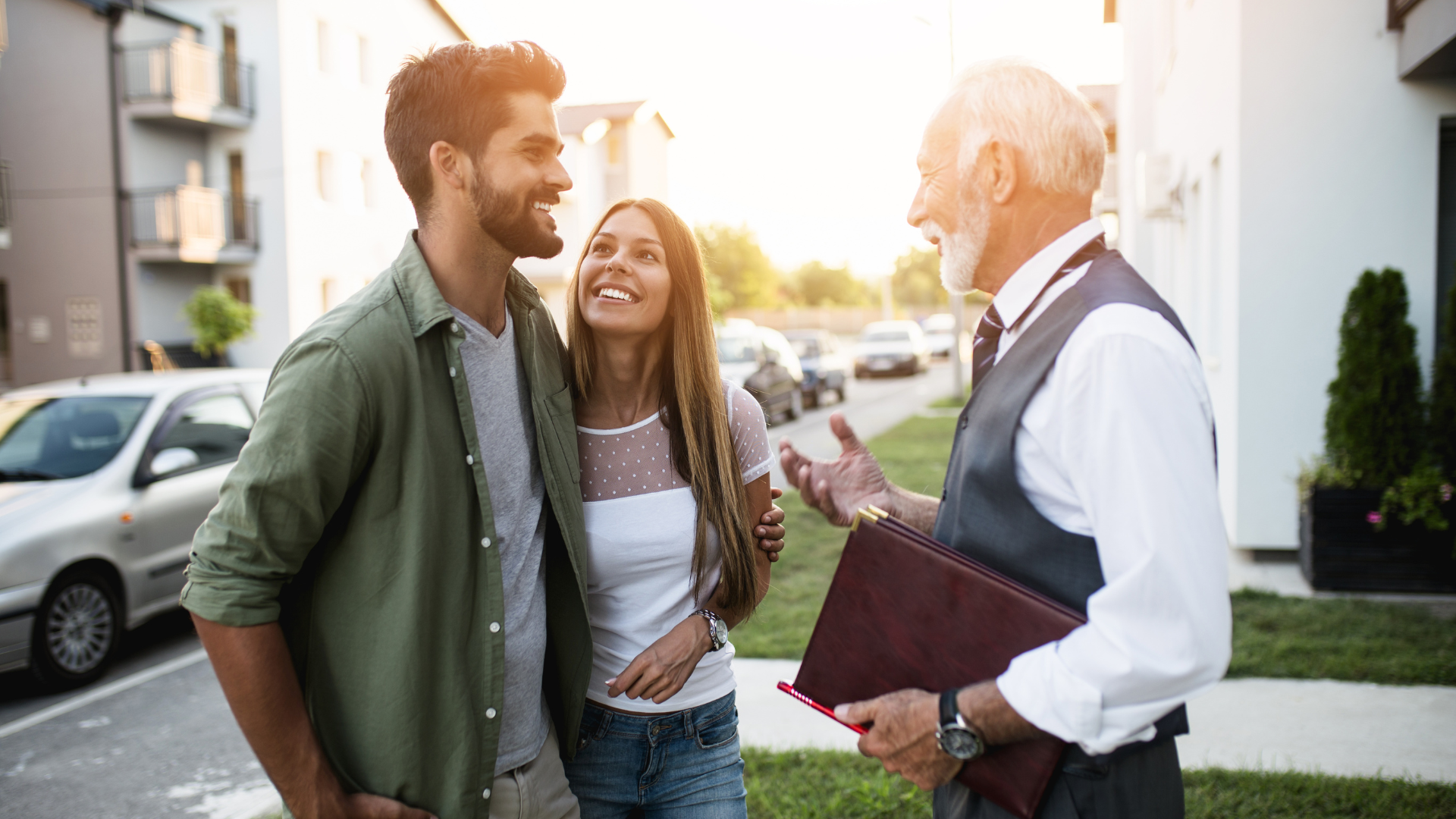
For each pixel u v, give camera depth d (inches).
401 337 55.1
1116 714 45.1
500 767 60.9
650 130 1230.3
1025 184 53.7
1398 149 215.6
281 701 50.9
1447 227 221.8
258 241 839.1
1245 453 229.3
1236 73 225.8
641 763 73.1
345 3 892.6
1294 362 224.5
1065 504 50.2
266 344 844.0
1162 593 43.8
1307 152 220.8
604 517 72.1
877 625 55.1
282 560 50.6
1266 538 229.5
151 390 221.6
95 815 133.2
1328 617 179.5
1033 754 49.2
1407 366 198.4
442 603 55.8
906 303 2610.7
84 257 820.6
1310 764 122.6
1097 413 46.5
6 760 153.4
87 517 191.2
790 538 277.3
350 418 51.4
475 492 57.9
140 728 166.4
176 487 211.0
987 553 53.9
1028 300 53.8
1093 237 54.0
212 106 807.7
